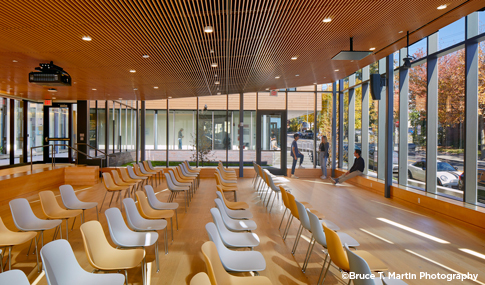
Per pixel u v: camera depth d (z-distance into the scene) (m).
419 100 7.25
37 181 8.77
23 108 11.48
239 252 3.19
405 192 7.42
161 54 5.61
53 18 3.71
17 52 5.13
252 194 8.71
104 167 12.00
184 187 6.99
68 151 12.48
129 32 4.35
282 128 12.46
